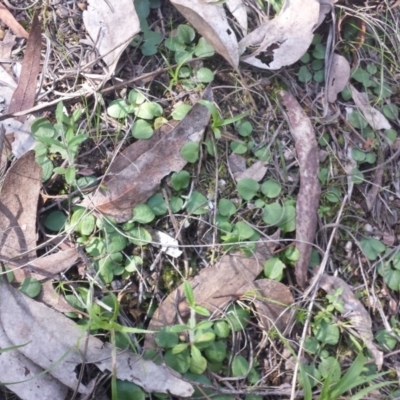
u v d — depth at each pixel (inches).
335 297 16.0
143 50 17.2
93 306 14.6
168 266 15.5
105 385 14.3
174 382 14.1
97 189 15.5
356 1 19.4
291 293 15.8
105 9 17.2
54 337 14.1
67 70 16.9
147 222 15.4
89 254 15.2
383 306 16.7
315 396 15.1
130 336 14.7
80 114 16.0
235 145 16.6
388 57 19.3
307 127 17.3
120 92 16.8
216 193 16.2
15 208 14.9
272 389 15.1
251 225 16.1
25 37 17.3
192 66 17.2
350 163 17.6
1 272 14.3
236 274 15.5
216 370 14.9
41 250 15.1
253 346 15.4
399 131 18.8
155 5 17.8
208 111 16.3
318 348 15.5
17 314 14.2
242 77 17.3
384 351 16.1
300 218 16.3
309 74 18.1
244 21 17.8
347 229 17.0
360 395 13.9
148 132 16.0
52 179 15.7
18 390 13.8
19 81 16.5
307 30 17.5
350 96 18.3
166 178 15.9
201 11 16.8
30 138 15.9
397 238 17.5
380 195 17.8
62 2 17.5
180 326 14.2
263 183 16.5
